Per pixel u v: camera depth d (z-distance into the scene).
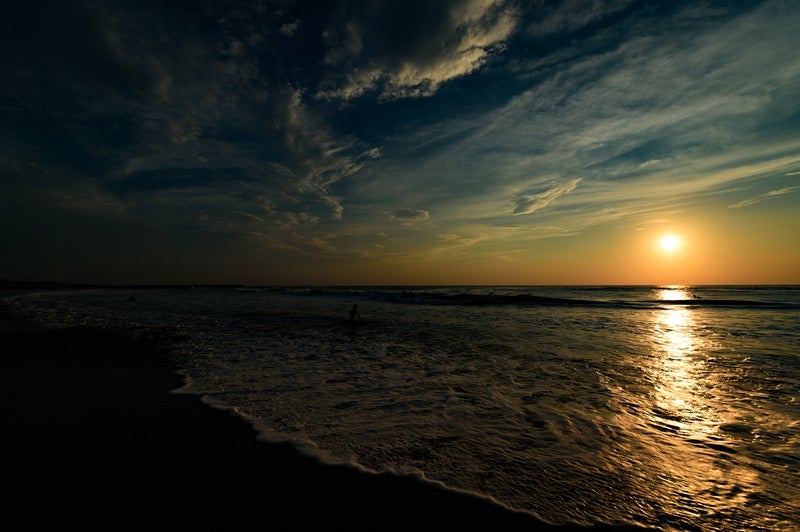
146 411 6.13
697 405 6.53
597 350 11.63
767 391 7.32
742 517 3.49
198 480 4.04
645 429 5.49
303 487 3.93
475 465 4.41
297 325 18.47
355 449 4.81
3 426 5.47
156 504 3.60
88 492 3.78
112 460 4.46
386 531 3.27
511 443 5.01
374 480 4.07
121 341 13.12
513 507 3.62
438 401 6.74
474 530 3.30
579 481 4.09
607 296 51.59
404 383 7.93
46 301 38.03
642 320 20.48
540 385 7.79
